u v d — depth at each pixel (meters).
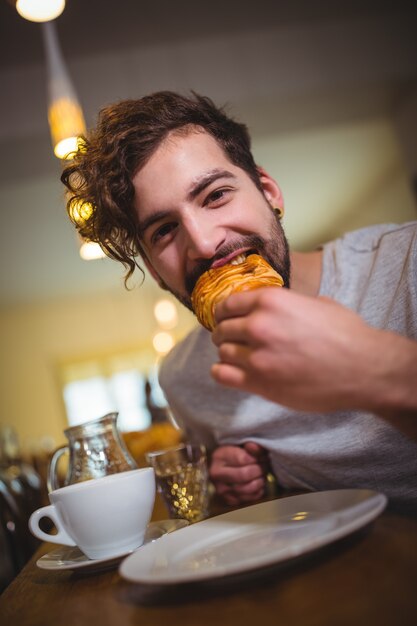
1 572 1.35
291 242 8.07
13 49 3.55
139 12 3.49
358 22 4.02
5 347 9.30
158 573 0.58
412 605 0.44
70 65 3.81
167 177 0.97
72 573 0.80
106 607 0.61
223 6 3.61
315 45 3.97
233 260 0.99
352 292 1.11
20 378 9.27
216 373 0.59
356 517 0.60
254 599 0.53
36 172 4.01
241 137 1.12
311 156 5.38
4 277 7.32
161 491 1.06
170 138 0.99
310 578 0.55
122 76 3.82
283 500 0.78
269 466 1.15
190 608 0.55
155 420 2.36
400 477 0.97
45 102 3.69
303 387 0.55
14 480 1.47
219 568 0.52
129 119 1.01
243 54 3.92
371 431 0.98
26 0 1.75
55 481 0.99
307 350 0.53
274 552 0.54
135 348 9.52
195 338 1.34
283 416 1.09
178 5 3.49
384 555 0.56
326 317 0.54
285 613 0.48
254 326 0.54
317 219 7.32
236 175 1.02
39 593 0.74
